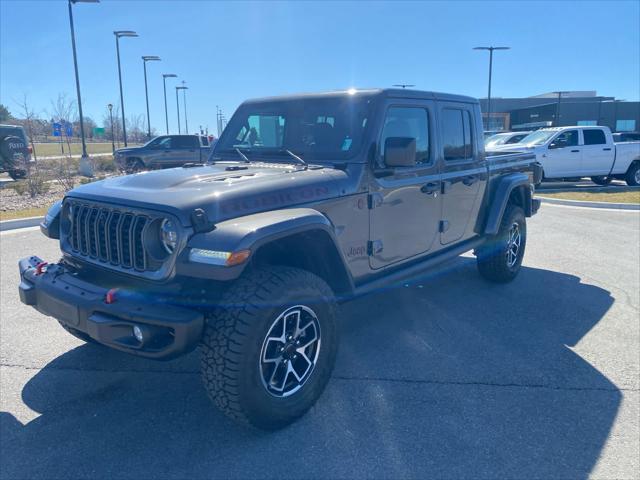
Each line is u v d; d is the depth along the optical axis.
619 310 5.12
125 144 29.06
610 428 3.11
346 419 3.20
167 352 2.69
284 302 2.89
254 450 2.90
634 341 4.38
